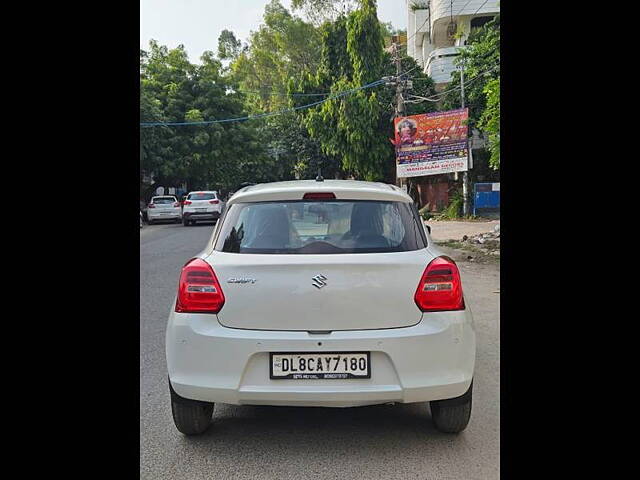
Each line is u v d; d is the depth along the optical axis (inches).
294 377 123.9
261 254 132.0
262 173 1670.8
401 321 126.4
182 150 1257.4
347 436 142.3
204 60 1386.6
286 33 2098.9
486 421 149.6
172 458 131.6
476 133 1010.7
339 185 146.8
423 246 135.9
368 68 1112.8
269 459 130.6
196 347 127.2
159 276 408.8
